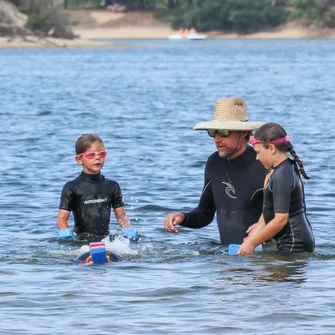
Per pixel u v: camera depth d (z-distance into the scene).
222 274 24.08
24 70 168.00
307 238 26.34
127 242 28.47
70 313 20.55
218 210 28.28
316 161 47.88
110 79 142.00
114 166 46.50
